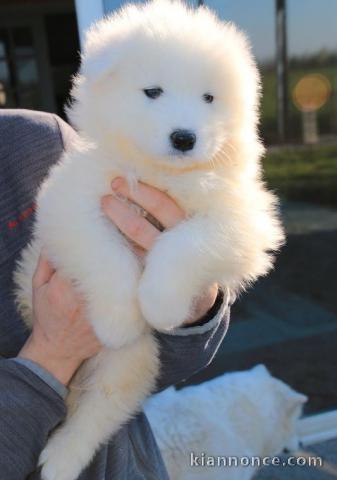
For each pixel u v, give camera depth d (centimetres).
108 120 124
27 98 563
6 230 147
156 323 124
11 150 149
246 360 341
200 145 119
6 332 142
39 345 125
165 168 123
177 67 120
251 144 132
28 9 528
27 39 548
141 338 139
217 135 123
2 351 142
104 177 125
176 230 122
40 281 131
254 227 128
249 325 367
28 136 152
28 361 123
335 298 381
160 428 258
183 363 136
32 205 149
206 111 122
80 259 124
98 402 143
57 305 124
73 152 136
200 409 269
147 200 122
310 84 366
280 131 370
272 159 373
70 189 127
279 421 295
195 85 122
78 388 144
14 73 555
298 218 388
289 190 383
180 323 126
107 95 125
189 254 119
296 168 380
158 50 120
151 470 153
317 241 389
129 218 122
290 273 383
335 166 383
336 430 316
